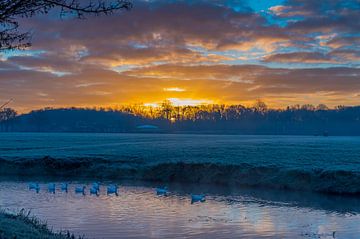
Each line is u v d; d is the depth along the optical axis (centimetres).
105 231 2325
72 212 2894
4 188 4166
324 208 3106
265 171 4588
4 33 990
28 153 6925
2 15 932
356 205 3225
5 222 1451
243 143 10444
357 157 5812
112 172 5347
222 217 2766
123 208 3078
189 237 2225
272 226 2512
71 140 12706
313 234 2322
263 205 3234
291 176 4291
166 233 2306
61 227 2408
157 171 5094
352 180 3928
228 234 2306
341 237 2261
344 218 2755
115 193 3834
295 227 2488
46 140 12638
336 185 3925
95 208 3058
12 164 5819
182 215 2816
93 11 991
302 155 6166
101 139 13675
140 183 4688
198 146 8819
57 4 967
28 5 949
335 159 5509
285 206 3189
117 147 8569
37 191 3903
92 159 5928
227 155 6228
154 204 3269
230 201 3422
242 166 4816
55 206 3144
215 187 4300
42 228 1653
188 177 4859
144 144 9994
